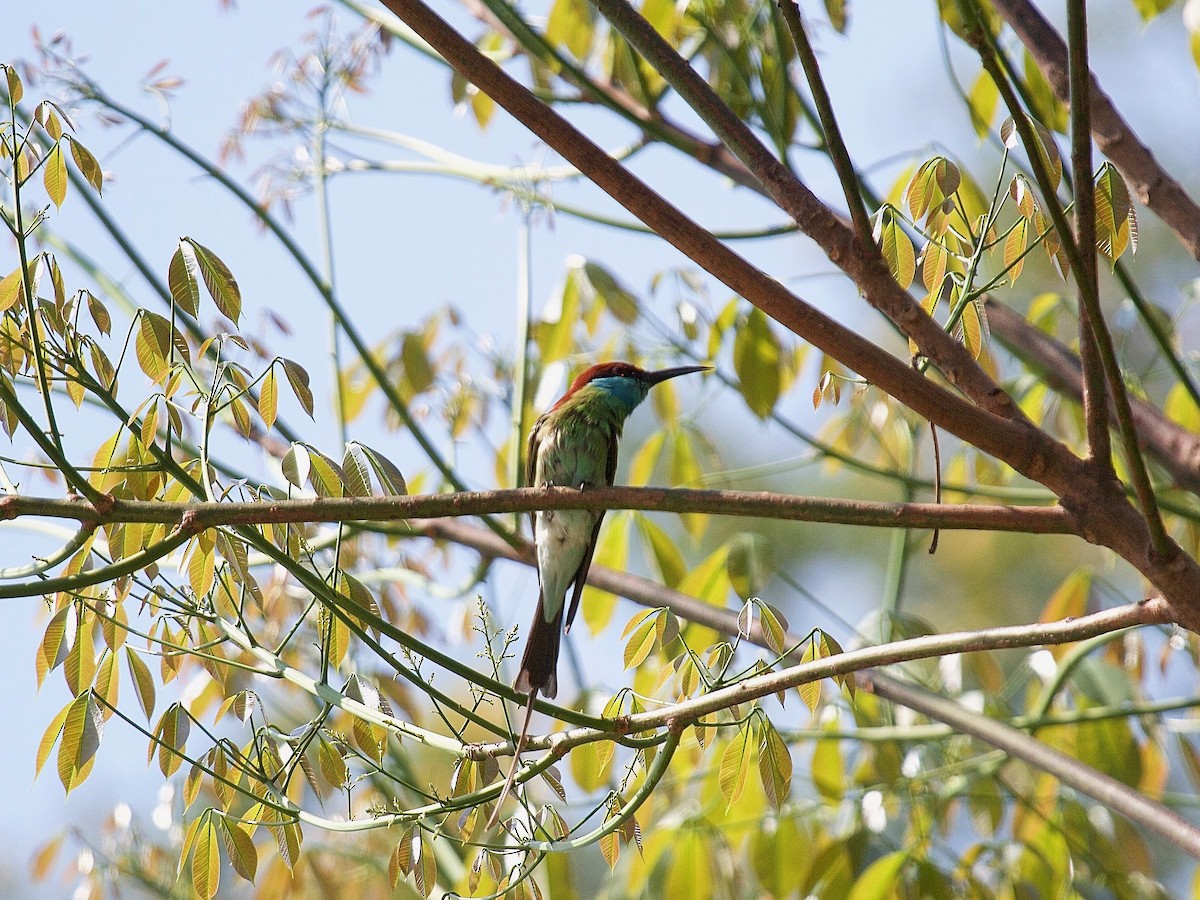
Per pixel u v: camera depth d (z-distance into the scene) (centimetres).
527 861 738
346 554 1152
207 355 940
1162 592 643
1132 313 1074
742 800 1067
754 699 712
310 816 721
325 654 759
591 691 1023
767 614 749
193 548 763
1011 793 1032
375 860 1049
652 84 1092
